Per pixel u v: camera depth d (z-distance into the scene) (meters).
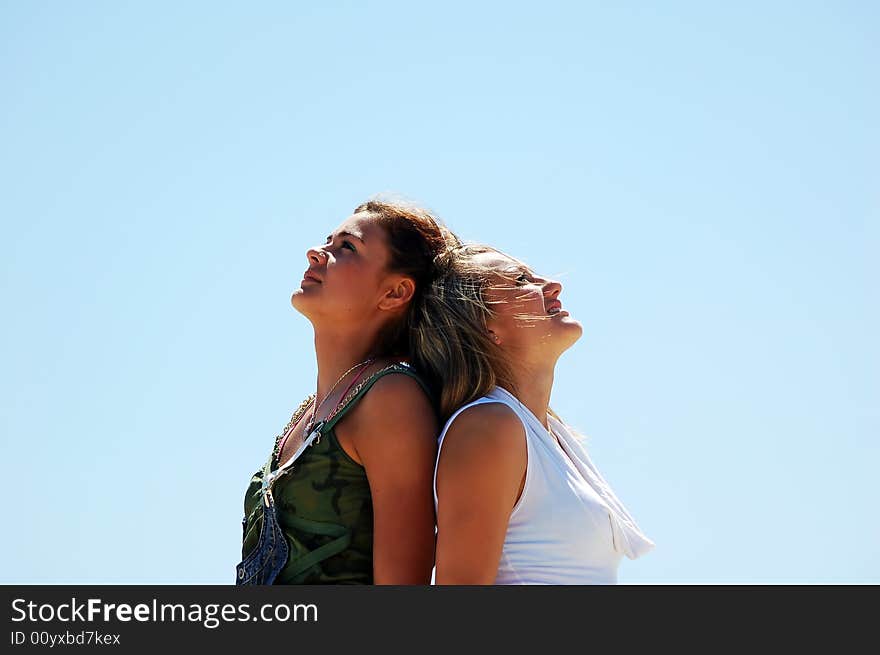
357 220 7.02
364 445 6.38
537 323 6.55
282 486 6.51
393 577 6.21
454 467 6.00
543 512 6.09
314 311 6.87
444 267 6.88
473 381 6.41
